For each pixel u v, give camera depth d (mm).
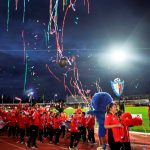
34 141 17531
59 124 19906
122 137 8953
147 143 18641
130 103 31250
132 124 9305
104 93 14961
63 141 21812
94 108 14781
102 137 14453
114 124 8664
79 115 20219
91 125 19812
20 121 20406
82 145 18938
